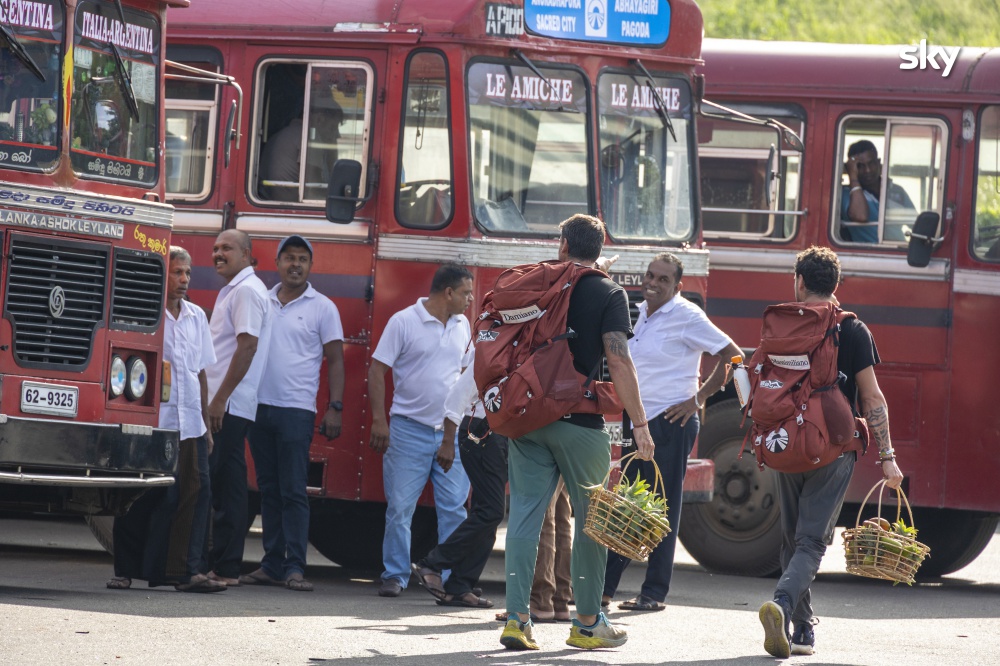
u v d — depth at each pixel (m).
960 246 19.22
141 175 14.35
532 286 11.98
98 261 13.74
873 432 12.68
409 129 16.66
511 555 12.30
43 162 13.44
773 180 19.09
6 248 13.05
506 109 16.75
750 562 19.47
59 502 14.48
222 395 15.15
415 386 15.63
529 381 11.78
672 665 12.09
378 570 18.30
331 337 15.92
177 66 15.05
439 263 16.42
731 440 19.61
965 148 19.38
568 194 17.08
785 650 12.49
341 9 17.02
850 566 12.70
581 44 17.22
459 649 12.20
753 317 20.03
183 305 14.78
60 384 13.43
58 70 13.57
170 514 14.66
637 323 15.82
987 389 19.08
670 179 18.09
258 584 15.80
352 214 16.48
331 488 16.80
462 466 15.74
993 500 19.02
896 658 12.97
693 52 18.22
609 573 15.21
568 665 11.74
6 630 11.62
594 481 12.13
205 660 10.98
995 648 13.80
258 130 17.27
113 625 12.16
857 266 19.56
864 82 19.73
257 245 17.16
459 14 16.48
